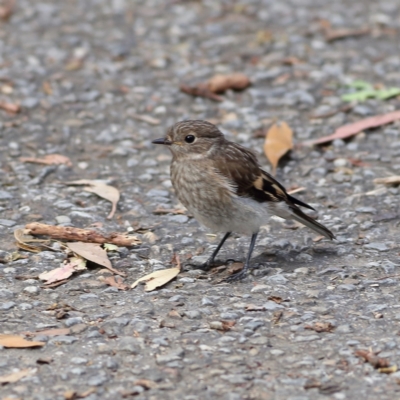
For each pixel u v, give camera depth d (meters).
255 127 15.74
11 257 11.29
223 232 11.76
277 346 9.20
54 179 13.92
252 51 18.77
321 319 9.77
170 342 9.26
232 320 9.73
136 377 8.60
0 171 14.02
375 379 8.56
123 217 12.74
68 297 10.35
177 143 10.92
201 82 17.45
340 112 16.19
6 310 10.00
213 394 8.31
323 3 21.25
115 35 19.52
